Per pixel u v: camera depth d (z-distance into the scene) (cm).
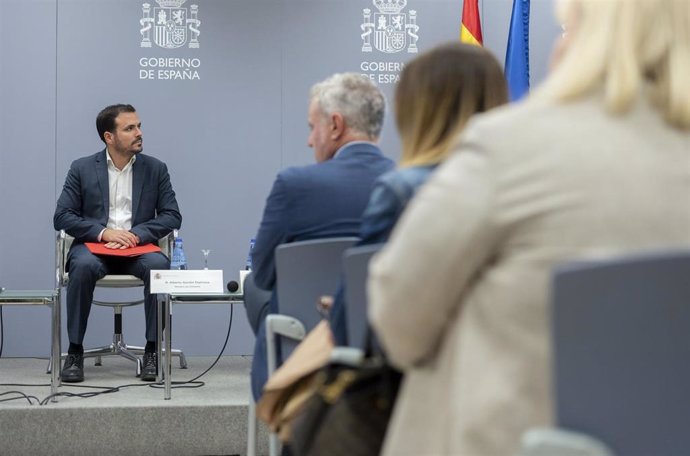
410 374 149
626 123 134
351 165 320
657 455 123
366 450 175
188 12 798
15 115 782
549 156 132
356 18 812
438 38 818
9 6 782
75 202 679
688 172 132
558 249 130
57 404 543
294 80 806
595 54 136
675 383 122
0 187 779
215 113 801
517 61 729
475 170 133
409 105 213
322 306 276
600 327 121
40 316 781
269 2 805
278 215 315
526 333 131
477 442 131
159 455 538
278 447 352
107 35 792
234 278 799
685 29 137
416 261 136
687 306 121
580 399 123
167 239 693
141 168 695
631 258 119
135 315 790
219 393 586
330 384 179
